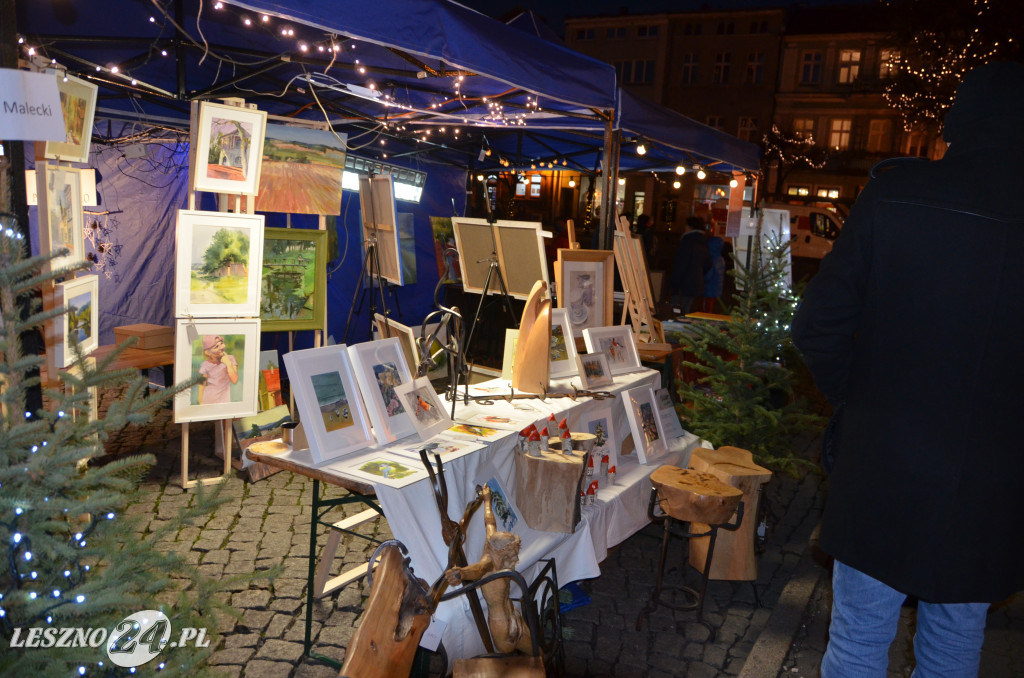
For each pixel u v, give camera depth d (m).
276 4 3.32
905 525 1.96
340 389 3.33
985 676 3.45
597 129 8.26
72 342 2.14
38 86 2.17
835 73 38.72
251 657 3.27
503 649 2.87
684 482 3.95
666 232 35.50
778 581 4.41
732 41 40.25
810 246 23.94
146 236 7.56
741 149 9.06
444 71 4.81
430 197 10.95
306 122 5.86
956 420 1.89
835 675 2.21
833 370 2.14
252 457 3.26
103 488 2.10
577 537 3.70
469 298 8.10
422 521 3.02
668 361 6.60
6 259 1.93
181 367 4.95
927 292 1.90
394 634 2.45
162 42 4.93
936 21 18.62
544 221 26.34
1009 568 1.96
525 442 3.56
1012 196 1.86
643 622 3.83
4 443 1.91
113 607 2.02
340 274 8.66
